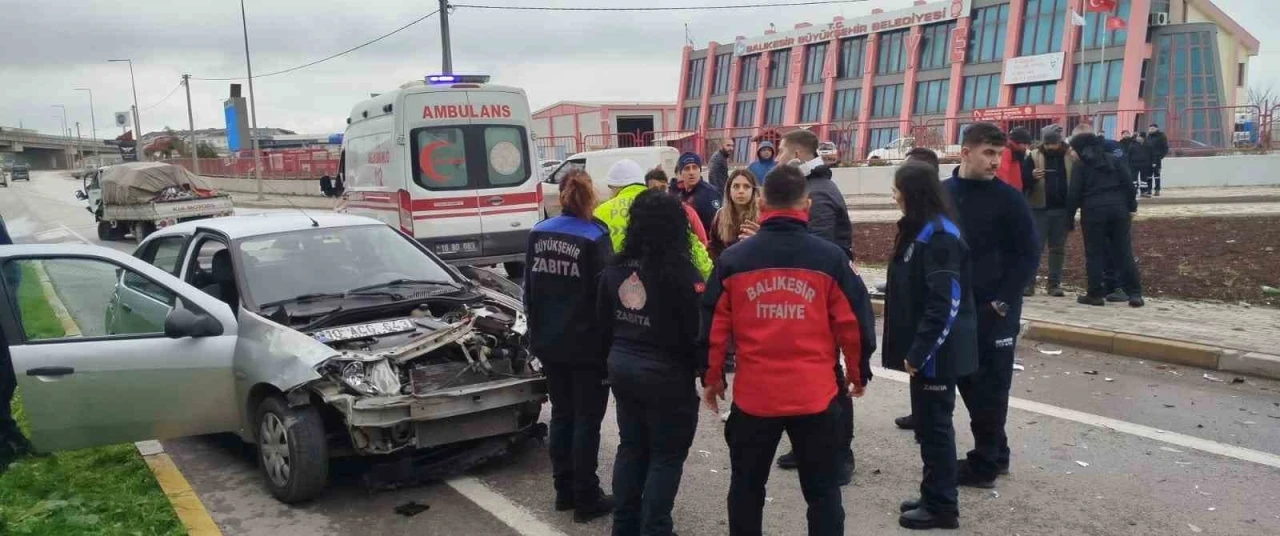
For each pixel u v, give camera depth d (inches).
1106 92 1595.7
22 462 205.9
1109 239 352.2
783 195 138.4
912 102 1920.5
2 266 200.7
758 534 146.8
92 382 192.7
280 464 193.2
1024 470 197.8
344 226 247.1
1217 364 269.1
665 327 151.1
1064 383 262.8
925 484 171.5
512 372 206.2
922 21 1888.5
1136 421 226.7
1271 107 901.8
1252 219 571.2
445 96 454.9
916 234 161.8
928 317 158.2
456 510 188.4
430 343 196.1
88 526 172.2
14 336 192.7
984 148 175.9
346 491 200.2
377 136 476.1
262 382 192.1
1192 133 925.2
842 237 210.5
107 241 931.3
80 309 200.7
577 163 834.2
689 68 2500.0
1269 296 352.8
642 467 161.3
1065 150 358.9
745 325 138.6
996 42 1771.7
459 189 459.2
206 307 206.8
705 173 1000.9
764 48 2251.5
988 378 184.2
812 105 2143.2
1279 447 205.3
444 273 244.8
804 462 142.6
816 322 136.9
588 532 175.8
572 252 168.6
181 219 894.4
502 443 212.8
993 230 178.2
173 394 199.5
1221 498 179.2
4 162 3331.7
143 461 215.2
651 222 150.5
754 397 137.8
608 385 176.1
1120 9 1573.6
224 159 2059.5
